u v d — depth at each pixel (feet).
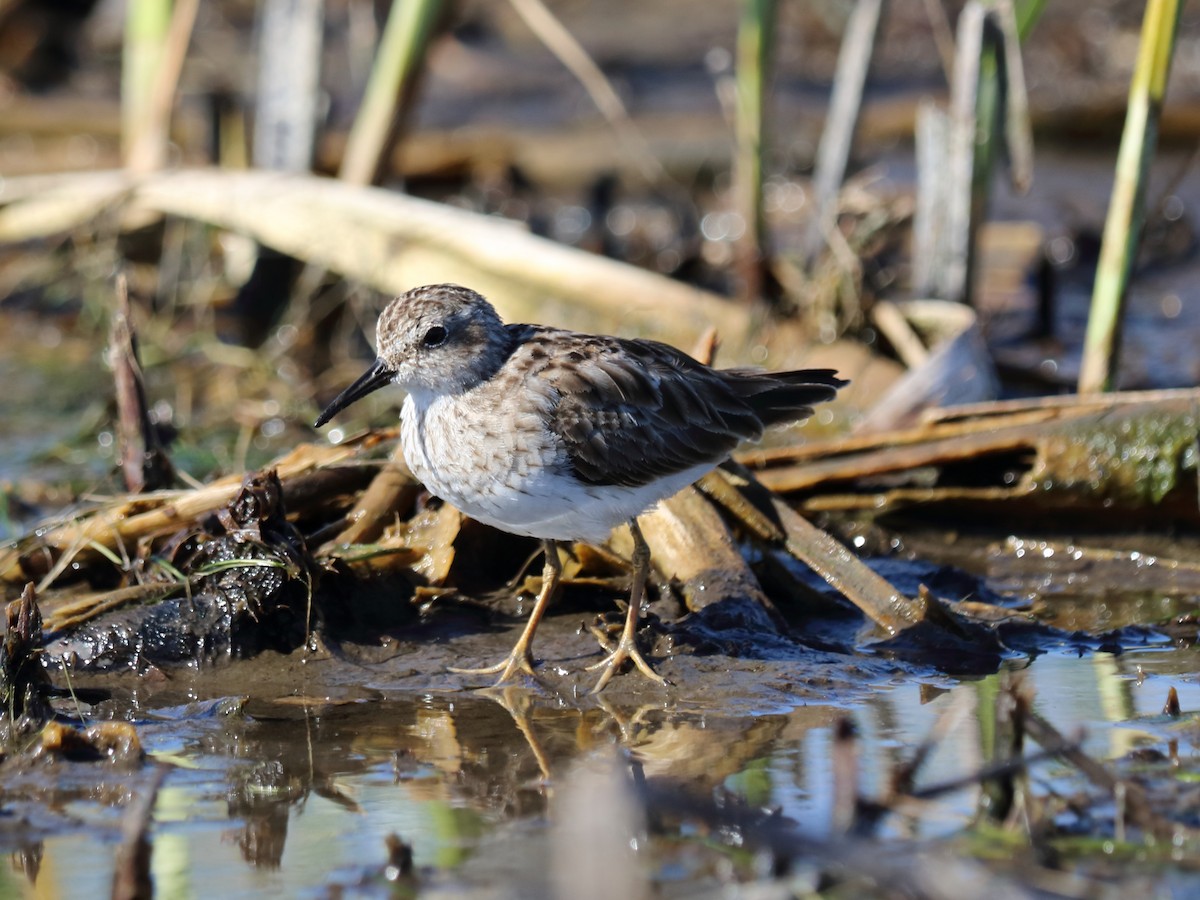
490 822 26.96
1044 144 87.45
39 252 64.39
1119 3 98.68
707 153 83.66
